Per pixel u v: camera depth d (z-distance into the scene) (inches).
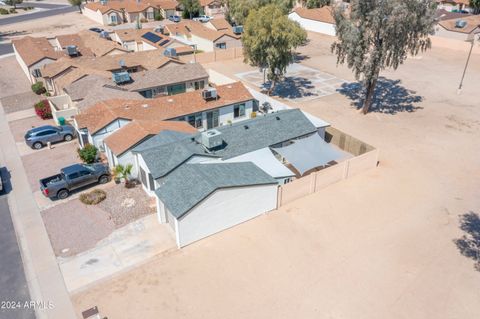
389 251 1015.6
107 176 1325.0
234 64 2842.0
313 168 1375.5
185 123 1529.3
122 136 1376.7
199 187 1042.1
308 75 2551.7
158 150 1233.4
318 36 3673.7
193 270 956.6
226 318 831.7
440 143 1621.6
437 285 911.0
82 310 850.1
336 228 1101.7
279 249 1023.6
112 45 2605.8
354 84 2362.2
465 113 1930.4
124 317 834.2
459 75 2518.5
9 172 1405.0
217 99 1737.2
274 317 833.5
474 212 1169.4
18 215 1165.7
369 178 1352.1
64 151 1558.8
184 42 2866.6
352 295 886.4
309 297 881.5
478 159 1488.7
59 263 979.9
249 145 1344.7
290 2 3105.3
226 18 3607.3
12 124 1808.6
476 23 3164.4
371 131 1742.1
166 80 2038.6
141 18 4365.2
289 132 1433.3
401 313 840.9
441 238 1061.8
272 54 1978.3
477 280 924.0
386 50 1665.8
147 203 1211.9
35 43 2620.6
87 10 4694.9
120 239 1058.1
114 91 1815.9
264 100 1894.7
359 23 1689.2
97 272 951.6
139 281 925.2
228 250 1020.5
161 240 1055.0
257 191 1106.1
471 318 827.4
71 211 1177.4
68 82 1978.3
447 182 1330.0
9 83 2393.0
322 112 1957.4
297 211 1175.0
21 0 5482.3
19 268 966.4
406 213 1165.7
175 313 843.4
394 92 2225.6
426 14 1609.3
